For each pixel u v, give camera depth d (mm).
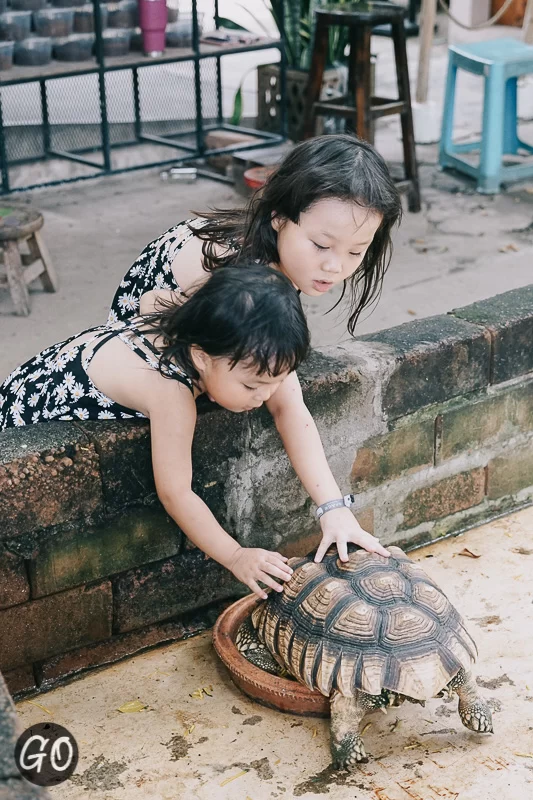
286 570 2027
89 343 2045
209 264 1946
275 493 2389
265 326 1686
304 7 5934
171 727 2072
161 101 6688
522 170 5504
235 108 6293
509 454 2791
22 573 2059
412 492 2635
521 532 2764
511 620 2369
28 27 5012
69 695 2174
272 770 1956
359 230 1792
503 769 1946
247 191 5414
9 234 3910
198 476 2236
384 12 4727
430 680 1835
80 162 5633
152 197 5469
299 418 2096
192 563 2303
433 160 6012
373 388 2420
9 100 6305
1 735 1215
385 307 4059
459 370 2561
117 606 2234
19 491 1972
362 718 2045
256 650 2121
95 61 5238
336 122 6012
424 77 6258
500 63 5176
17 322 3971
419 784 1915
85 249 4711
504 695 2137
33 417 2098
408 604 1934
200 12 5723
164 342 1905
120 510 2121
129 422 2064
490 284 4277
